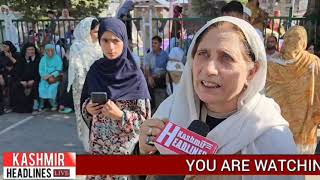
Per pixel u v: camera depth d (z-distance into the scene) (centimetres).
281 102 370
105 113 257
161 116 146
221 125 127
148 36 690
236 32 120
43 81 689
